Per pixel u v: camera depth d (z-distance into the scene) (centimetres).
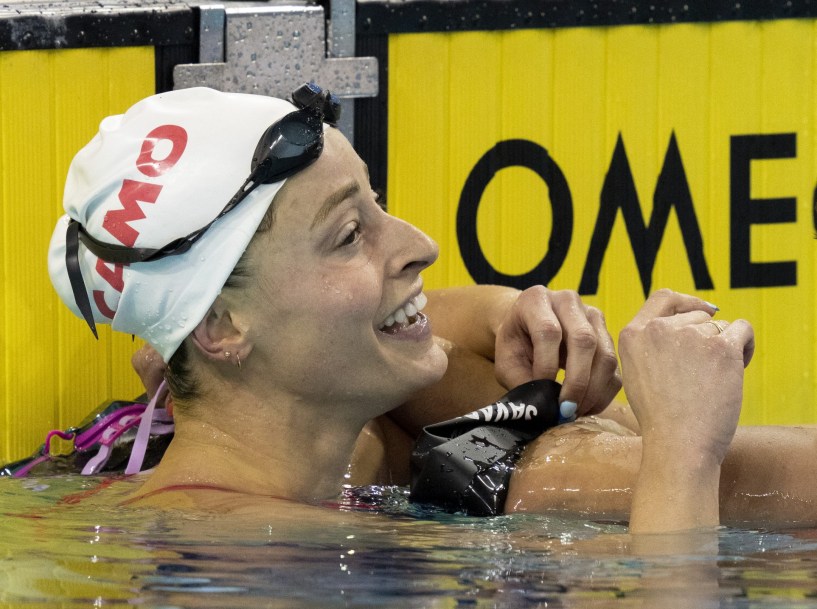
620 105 948
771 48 948
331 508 620
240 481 625
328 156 609
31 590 451
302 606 428
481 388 757
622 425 777
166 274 604
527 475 621
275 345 612
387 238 630
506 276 955
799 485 574
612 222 956
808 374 969
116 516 586
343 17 925
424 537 538
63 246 657
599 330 702
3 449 922
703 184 957
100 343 926
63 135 912
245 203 596
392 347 640
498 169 949
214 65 916
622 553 502
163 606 430
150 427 741
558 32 939
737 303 964
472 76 940
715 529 539
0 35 895
